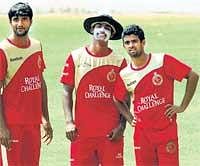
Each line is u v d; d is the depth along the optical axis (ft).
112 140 69.67
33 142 69.62
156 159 68.54
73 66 69.21
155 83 67.21
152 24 217.97
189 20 227.81
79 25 213.25
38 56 68.80
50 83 129.70
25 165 69.67
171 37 189.06
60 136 97.60
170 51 166.91
